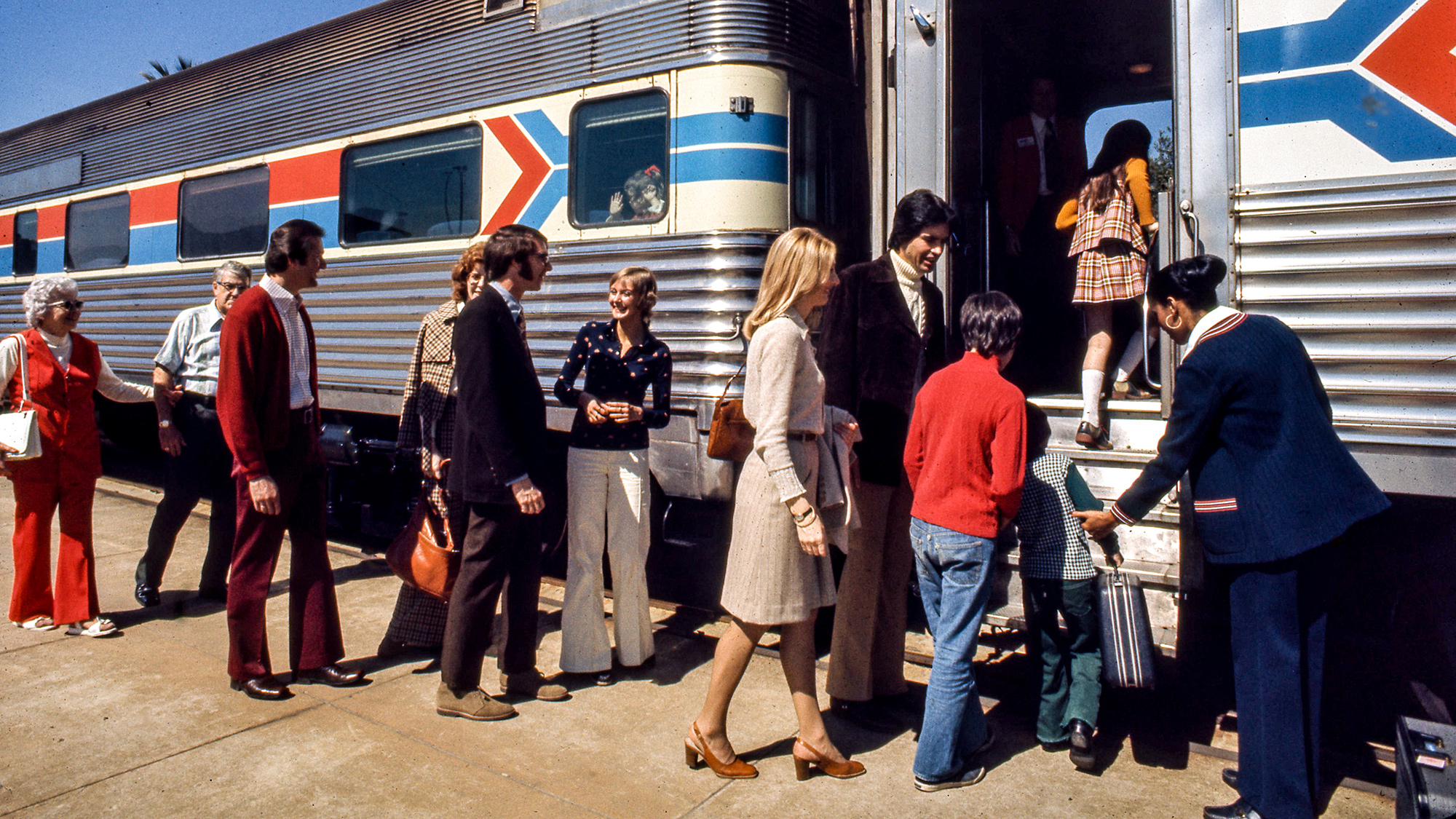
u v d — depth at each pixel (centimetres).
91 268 749
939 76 368
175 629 415
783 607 265
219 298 445
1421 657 314
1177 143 308
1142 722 321
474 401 309
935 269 375
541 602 463
